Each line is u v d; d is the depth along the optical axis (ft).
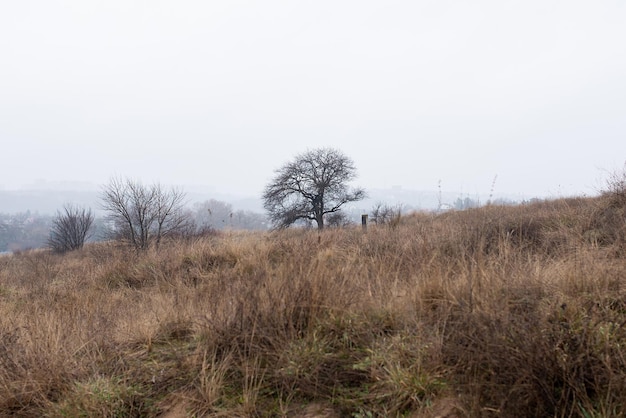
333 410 7.03
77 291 22.84
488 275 9.93
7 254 82.99
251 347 8.80
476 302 8.43
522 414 5.83
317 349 8.48
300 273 11.32
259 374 8.16
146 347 10.50
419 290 10.61
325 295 10.19
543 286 9.79
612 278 10.01
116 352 10.18
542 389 5.88
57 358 9.16
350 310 9.79
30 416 7.92
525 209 35.83
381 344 8.42
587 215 22.21
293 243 22.29
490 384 6.27
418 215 54.90
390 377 7.27
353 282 11.43
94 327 11.87
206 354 9.05
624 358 6.36
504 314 7.40
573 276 10.24
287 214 109.29
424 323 8.95
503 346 6.48
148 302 16.43
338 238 25.80
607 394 5.69
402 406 6.77
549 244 17.10
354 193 116.98
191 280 20.81
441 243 16.87
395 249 17.80
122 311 15.42
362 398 7.14
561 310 7.97
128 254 34.68
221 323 9.63
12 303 20.30
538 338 6.49
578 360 6.07
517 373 6.09
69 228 78.13
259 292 10.65
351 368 7.95
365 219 48.01
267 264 15.76
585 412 5.63
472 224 22.62
